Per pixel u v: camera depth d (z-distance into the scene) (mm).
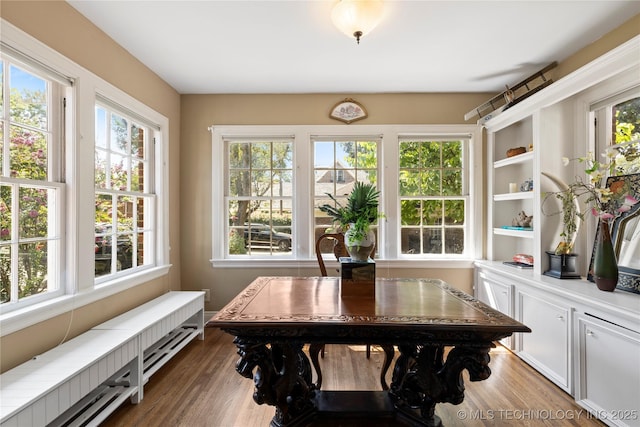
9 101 1639
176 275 3312
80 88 2004
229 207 3451
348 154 3416
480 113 3340
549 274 2430
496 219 3283
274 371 1544
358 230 1713
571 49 2469
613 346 1728
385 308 1525
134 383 1993
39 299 1772
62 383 1451
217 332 3189
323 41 2354
